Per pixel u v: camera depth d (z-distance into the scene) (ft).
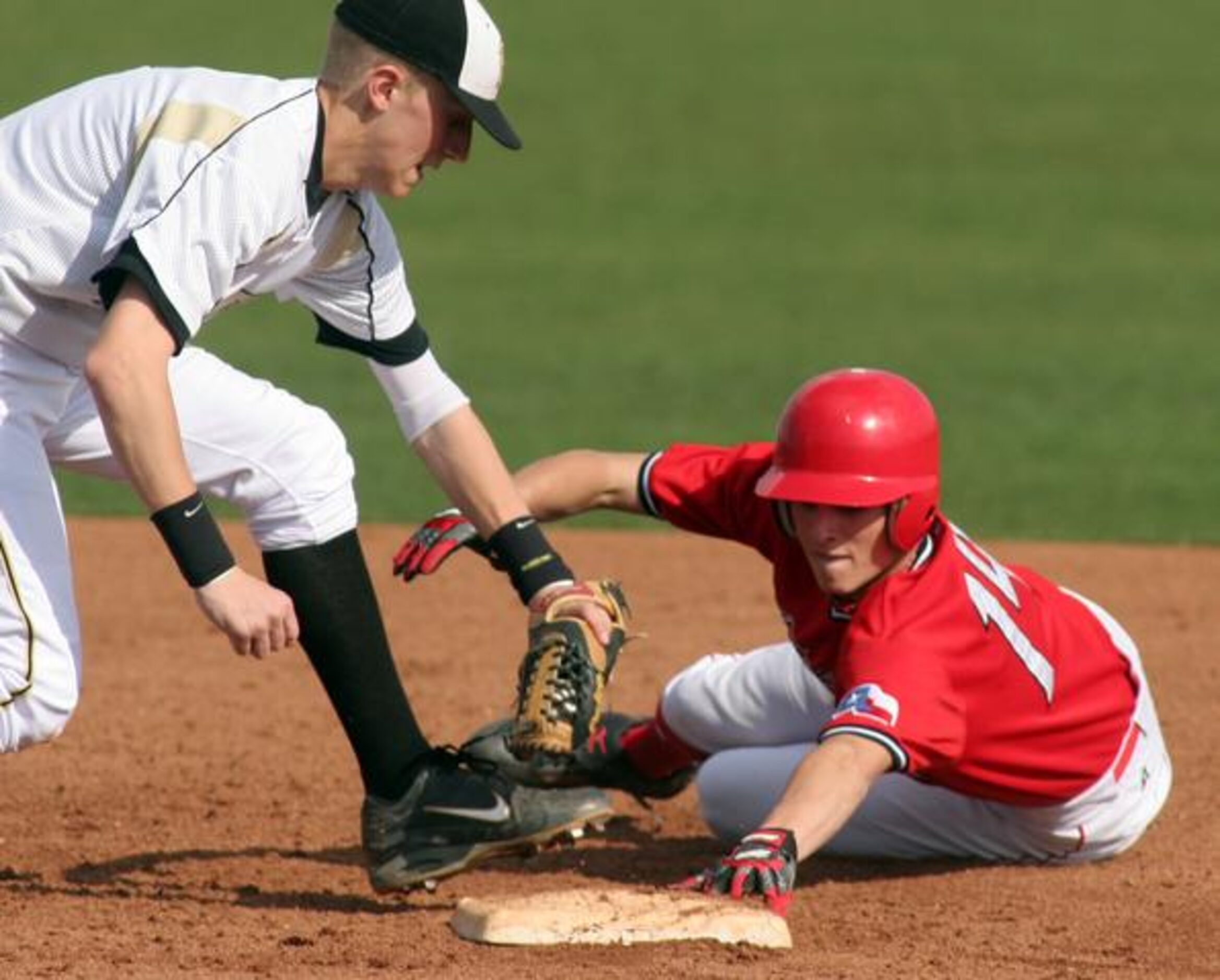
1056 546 113.19
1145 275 208.13
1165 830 68.03
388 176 51.29
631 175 261.03
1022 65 326.44
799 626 58.34
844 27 356.38
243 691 86.69
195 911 57.00
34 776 73.87
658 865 65.36
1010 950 54.13
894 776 62.85
